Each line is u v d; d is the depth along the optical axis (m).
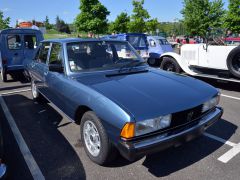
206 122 3.01
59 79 3.77
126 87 3.08
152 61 13.86
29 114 5.08
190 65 7.77
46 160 3.32
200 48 7.34
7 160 3.32
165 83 3.29
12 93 6.91
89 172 3.03
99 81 3.32
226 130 4.11
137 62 4.09
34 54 5.56
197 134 2.93
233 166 3.10
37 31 9.02
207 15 21.92
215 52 6.93
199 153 3.39
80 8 22.09
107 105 2.71
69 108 3.56
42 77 4.64
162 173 2.98
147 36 14.16
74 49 3.85
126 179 2.89
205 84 3.48
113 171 3.04
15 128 4.37
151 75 3.65
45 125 4.49
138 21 22.84
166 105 2.68
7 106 5.64
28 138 3.97
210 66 7.15
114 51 4.15
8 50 8.52
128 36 12.85
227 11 18.88
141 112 2.53
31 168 3.14
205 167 3.08
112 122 2.62
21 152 3.53
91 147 3.20
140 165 3.14
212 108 3.26
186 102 2.81
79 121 3.57
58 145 3.72
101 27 22.14
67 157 3.38
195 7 21.97
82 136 3.33
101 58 3.93
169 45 14.01
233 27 18.48
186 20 22.53
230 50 6.56
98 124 2.87
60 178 2.95
